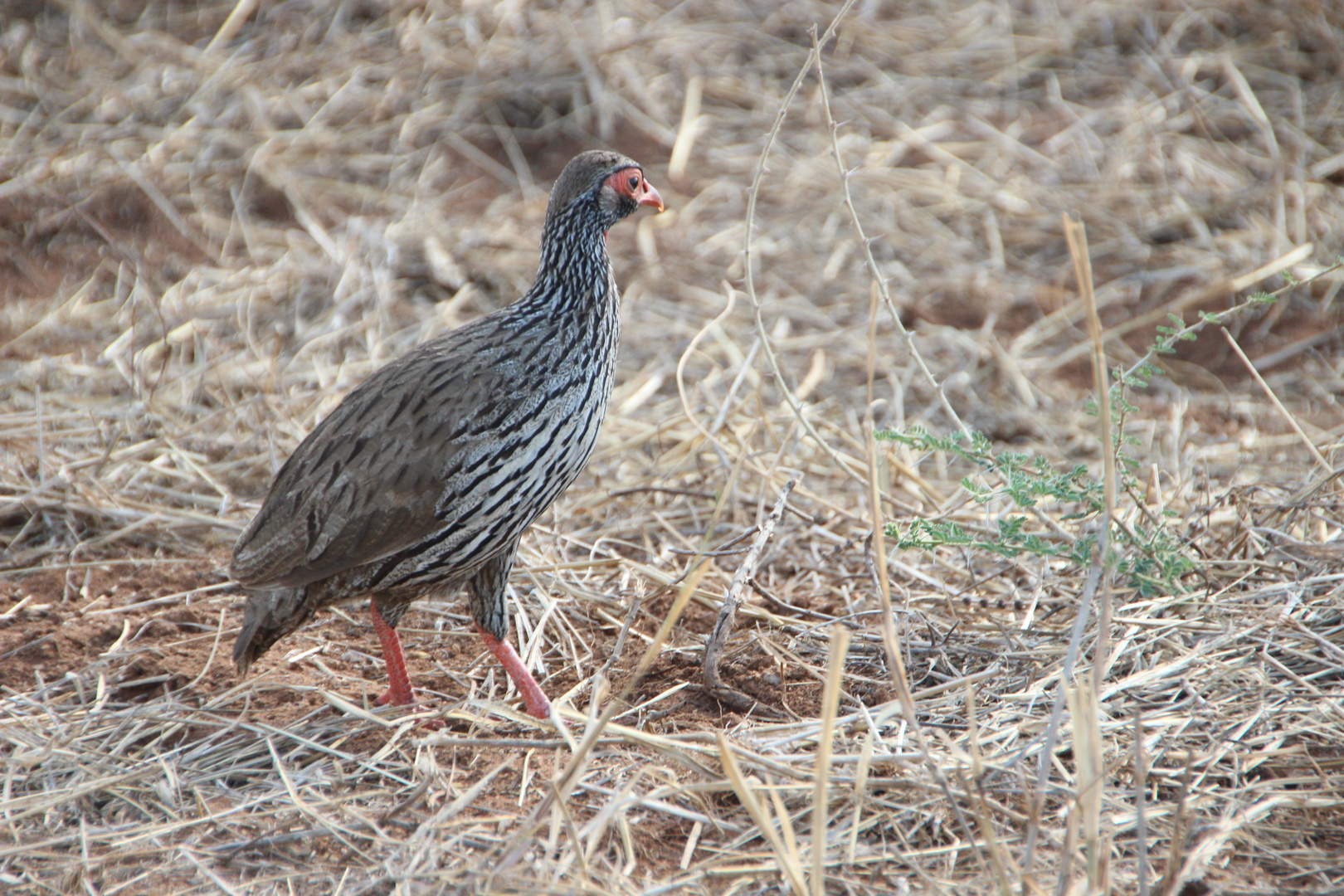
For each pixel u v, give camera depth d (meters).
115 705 8.48
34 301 15.34
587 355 8.50
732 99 19.47
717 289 15.72
